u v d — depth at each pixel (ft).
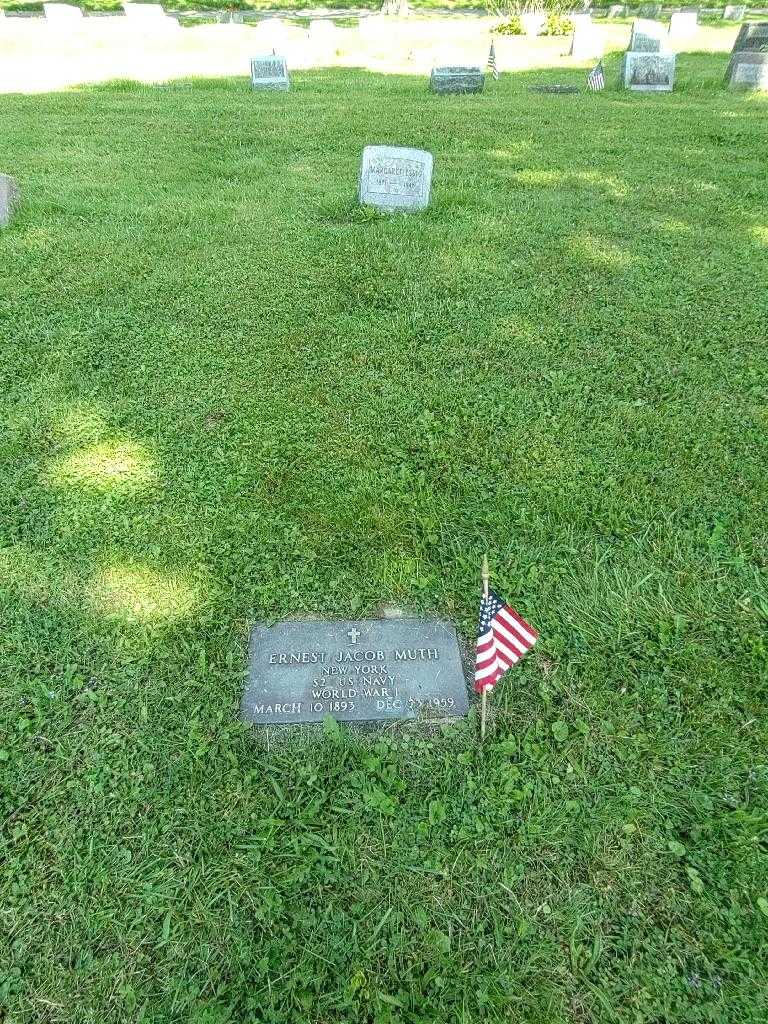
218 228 27.22
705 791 10.16
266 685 11.33
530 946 8.63
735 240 26.71
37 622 12.31
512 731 10.88
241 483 15.14
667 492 15.05
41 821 9.70
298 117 44.70
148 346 19.81
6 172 33.47
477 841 9.52
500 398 17.87
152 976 8.34
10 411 17.15
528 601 12.76
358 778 10.16
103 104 48.49
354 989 8.23
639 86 55.72
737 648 12.04
